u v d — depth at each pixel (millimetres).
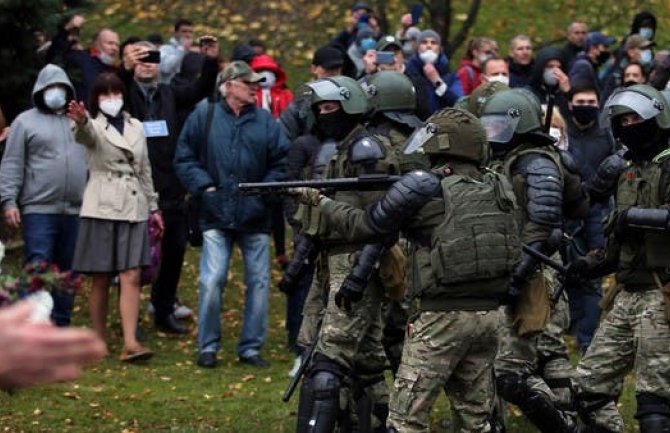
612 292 10352
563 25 28125
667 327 9938
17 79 18344
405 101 11188
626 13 27562
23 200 15508
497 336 9312
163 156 16797
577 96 15664
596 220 14930
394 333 12273
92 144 14914
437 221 9039
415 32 19250
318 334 10891
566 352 11641
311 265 11727
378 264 10375
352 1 27875
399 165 10820
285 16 27891
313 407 10305
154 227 15664
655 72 17234
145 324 17406
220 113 15320
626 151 10289
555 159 10867
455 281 9008
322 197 9734
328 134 11312
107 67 18359
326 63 16281
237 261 20609
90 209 14969
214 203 15188
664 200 9781
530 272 10539
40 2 18016
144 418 12742
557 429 11000
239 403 13414
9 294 7492
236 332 17281
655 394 10000
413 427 9242
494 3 29734
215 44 17438
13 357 3146
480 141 9234
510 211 9219
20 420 12508
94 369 14680
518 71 18625
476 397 9398
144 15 27766
